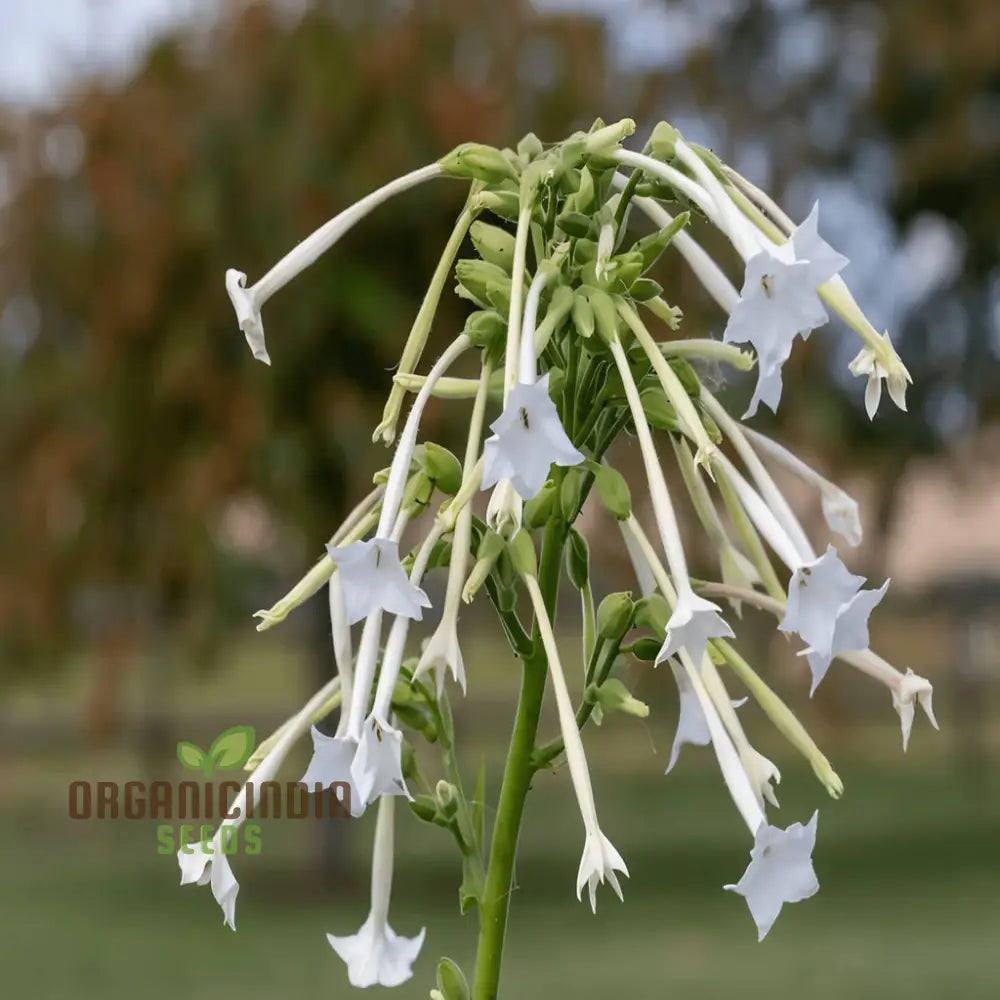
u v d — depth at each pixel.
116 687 12.02
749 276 1.83
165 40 11.09
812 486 2.57
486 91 10.67
